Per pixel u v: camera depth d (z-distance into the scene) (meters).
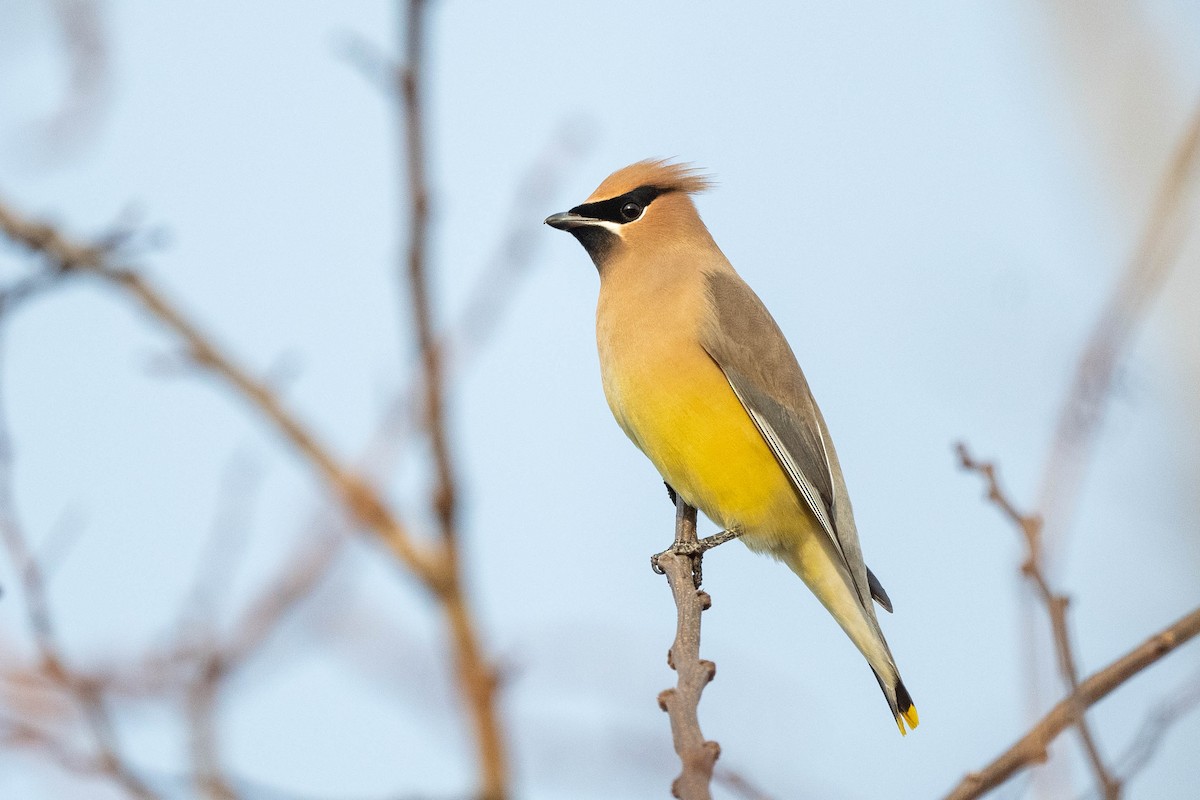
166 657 6.32
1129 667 6.13
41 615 6.45
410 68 5.98
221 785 6.03
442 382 5.69
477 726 5.16
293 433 6.64
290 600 6.41
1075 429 6.77
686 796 5.97
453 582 5.44
